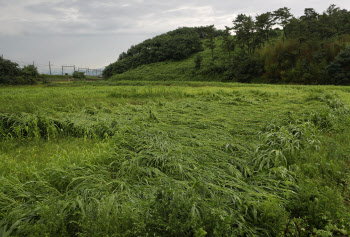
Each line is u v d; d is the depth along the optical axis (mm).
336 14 52750
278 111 8508
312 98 10547
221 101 11203
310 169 3852
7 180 3229
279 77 39875
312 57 37812
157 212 2434
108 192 3119
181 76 58750
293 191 3234
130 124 6742
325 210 2748
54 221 2424
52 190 3217
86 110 9016
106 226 2322
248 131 6312
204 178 3564
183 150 4641
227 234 2266
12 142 5676
